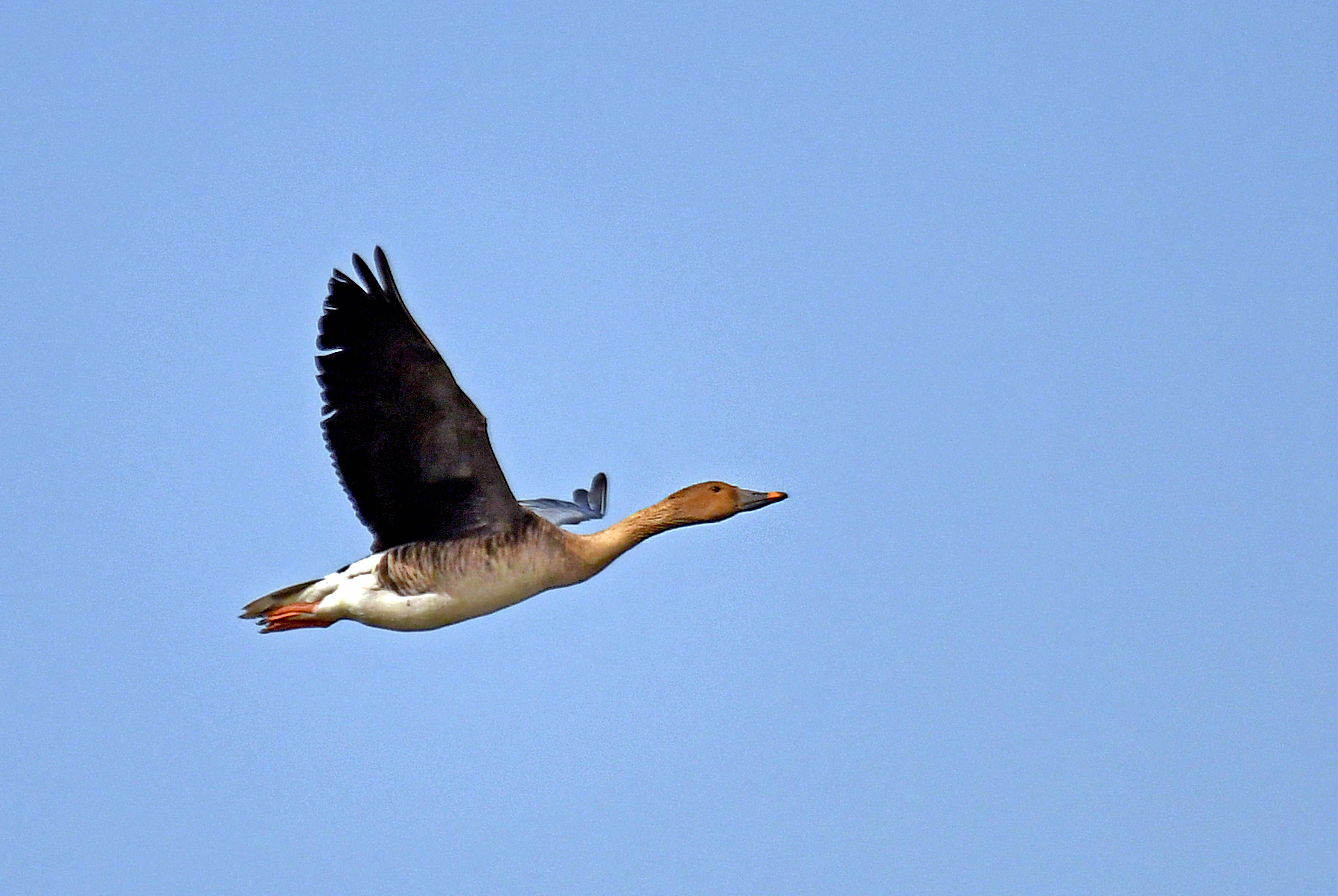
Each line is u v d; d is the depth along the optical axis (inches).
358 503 585.9
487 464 582.9
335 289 542.3
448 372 545.6
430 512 594.9
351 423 564.1
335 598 596.1
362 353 548.7
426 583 595.2
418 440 572.1
